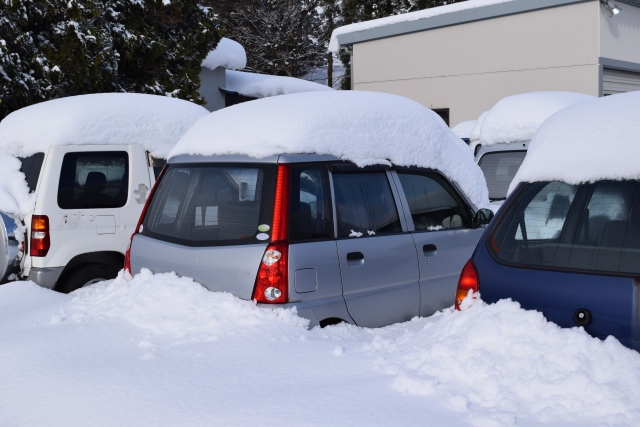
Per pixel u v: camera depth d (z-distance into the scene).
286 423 3.11
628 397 2.91
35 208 6.57
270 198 4.63
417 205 5.57
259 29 45.66
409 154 5.62
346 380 3.56
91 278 6.87
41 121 6.94
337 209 4.95
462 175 6.04
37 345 4.36
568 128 3.86
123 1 17.86
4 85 15.15
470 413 3.04
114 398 3.57
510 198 3.90
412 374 3.40
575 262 3.46
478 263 3.82
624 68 17.08
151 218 5.36
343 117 5.20
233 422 3.17
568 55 16.62
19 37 15.46
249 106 5.41
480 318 3.54
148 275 5.10
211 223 4.88
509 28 17.47
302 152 4.82
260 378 3.68
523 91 17.41
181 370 3.84
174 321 4.52
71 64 15.86
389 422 3.03
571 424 2.88
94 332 4.53
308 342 4.24
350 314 4.88
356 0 33.22
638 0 17.05
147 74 18.75
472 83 18.33
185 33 19.84
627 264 3.30
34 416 3.53
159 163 7.31
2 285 6.05
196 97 19.80
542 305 3.46
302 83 30.25
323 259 4.73
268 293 4.48
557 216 3.64
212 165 5.02
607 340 3.13
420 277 5.38
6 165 6.83
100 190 6.90
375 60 20.22
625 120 3.66
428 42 19.03
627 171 3.47
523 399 3.08
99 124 6.99
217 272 4.69
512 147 8.83
